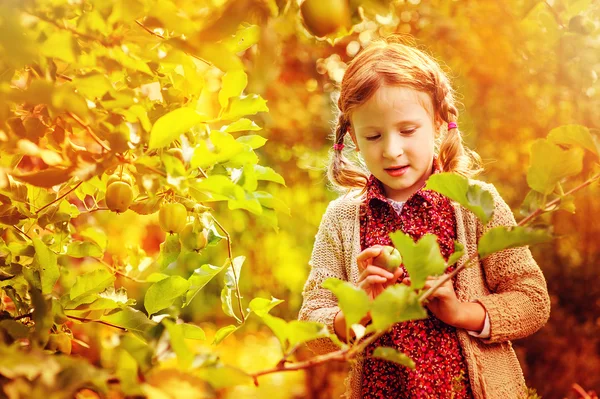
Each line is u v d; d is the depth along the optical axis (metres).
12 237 1.52
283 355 0.96
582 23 1.53
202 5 1.09
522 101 3.81
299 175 4.75
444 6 3.91
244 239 4.84
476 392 1.62
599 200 3.94
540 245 4.23
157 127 1.05
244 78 1.15
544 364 4.16
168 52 1.10
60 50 1.07
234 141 1.11
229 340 4.66
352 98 1.68
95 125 1.11
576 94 1.88
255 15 1.02
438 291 1.54
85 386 0.95
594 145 1.09
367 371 1.72
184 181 1.10
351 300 0.92
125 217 3.72
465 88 4.03
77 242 1.50
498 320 1.62
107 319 1.30
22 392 0.86
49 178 1.07
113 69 1.12
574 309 4.25
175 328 0.92
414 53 1.77
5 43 0.98
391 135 1.66
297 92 4.52
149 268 1.66
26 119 1.23
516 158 4.18
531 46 2.10
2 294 1.47
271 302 1.41
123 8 1.06
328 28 1.02
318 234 1.90
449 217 1.72
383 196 1.77
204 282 1.44
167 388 0.90
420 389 1.65
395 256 1.53
